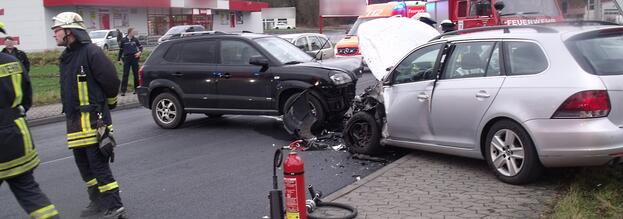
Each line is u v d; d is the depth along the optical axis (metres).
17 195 4.61
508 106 5.79
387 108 7.38
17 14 44.62
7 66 4.42
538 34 5.83
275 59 9.71
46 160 8.61
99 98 5.36
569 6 14.39
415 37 9.18
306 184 6.55
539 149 5.53
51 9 44.72
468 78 6.37
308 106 9.09
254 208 5.80
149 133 10.48
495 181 6.07
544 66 5.62
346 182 6.62
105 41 37.09
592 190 5.35
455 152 6.60
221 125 10.96
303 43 19.78
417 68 7.15
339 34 44.97
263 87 9.69
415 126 7.03
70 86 5.30
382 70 8.73
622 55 5.57
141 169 7.68
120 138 10.09
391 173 6.55
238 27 63.12
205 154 8.45
